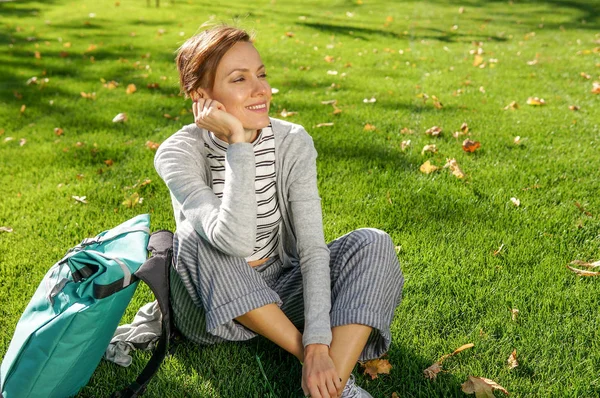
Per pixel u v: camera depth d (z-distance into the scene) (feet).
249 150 6.33
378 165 13.99
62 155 15.16
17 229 11.39
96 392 7.13
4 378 6.27
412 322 8.29
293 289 7.24
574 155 14.21
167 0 46.09
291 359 7.58
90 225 11.48
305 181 7.05
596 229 10.76
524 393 6.98
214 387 7.17
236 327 6.79
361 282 6.63
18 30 34.09
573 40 30.50
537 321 8.19
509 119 17.21
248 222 6.19
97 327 6.25
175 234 6.88
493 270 9.44
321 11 41.63
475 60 24.64
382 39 31.37
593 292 8.79
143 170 13.88
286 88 21.16
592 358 7.46
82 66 25.07
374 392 7.04
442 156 14.34
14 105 19.65
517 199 11.86
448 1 46.16
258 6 43.65
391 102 19.21
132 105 19.30
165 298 6.56
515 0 45.44
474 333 8.00
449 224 11.08
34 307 6.59
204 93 6.67
